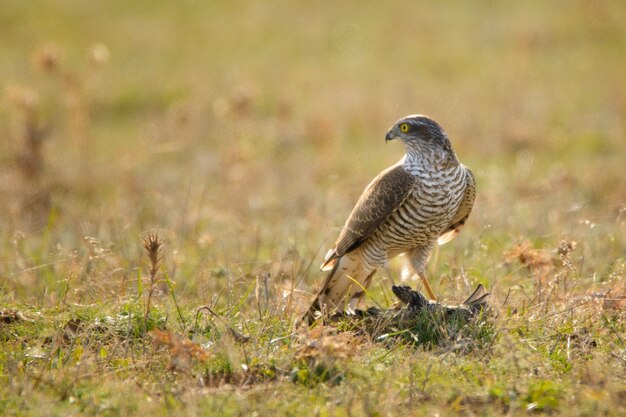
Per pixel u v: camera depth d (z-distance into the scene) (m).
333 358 7.78
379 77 29.97
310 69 31.69
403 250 11.02
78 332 8.87
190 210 15.92
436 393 7.33
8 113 26.25
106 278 10.45
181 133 23.94
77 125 22.38
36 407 7.13
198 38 36.03
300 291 10.43
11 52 34.41
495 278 10.35
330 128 22.97
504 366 7.87
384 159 21.22
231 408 7.04
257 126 25.02
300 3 40.16
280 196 17.78
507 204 15.56
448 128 23.25
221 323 9.10
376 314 9.25
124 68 32.47
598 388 7.27
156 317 9.16
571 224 13.21
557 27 33.69
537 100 25.73
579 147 21.28
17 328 9.03
